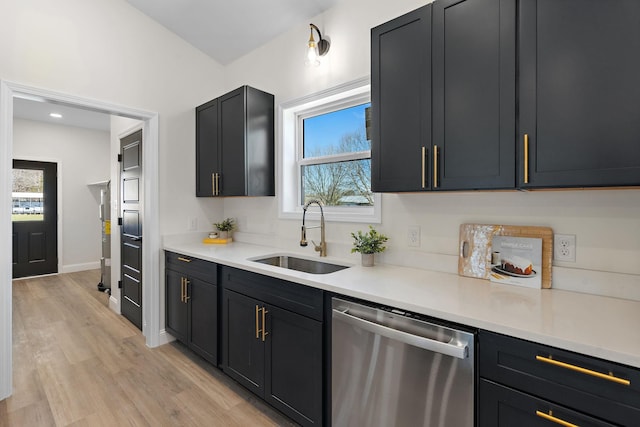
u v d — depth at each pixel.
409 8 1.86
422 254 1.83
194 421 1.81
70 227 5.45
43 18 2.15
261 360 1.88
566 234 1.40
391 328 1.28
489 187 1.29
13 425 1.77
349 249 2.14
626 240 1.28
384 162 1.62
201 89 3.05
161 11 2.59
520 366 1.00
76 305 3.82
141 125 2.97
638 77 0.99
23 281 4.86
